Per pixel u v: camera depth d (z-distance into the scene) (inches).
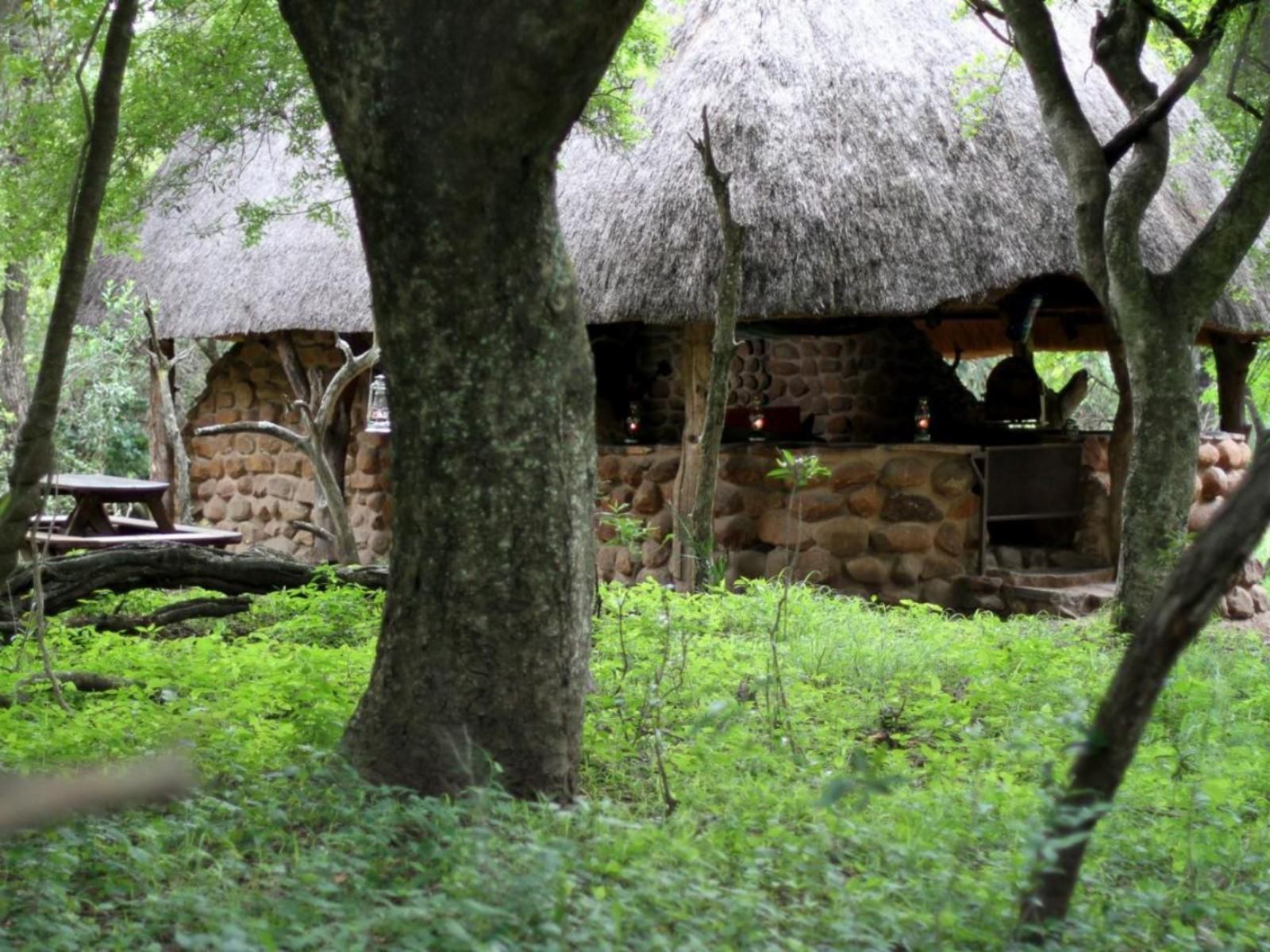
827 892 137.7
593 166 421.7
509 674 167.5
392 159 157.4
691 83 413.7
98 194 193.2
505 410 163.9
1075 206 330.3
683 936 121.3
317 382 531.5
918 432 453.4
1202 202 454.0
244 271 524.1
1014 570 420.2
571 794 171.6
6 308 636.1
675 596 338.3
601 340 514.9
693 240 384.2
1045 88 334.6
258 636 300.4
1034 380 495.5
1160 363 319.3
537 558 167.0
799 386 534.3
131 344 674.8
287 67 353.4
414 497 167.8
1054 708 239.3
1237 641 331.0
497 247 160.1
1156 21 359.3
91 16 319.0
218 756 183.5
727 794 180.4
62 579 296.2
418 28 153.3
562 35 149.9
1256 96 412.8
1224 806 179.5
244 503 582.6
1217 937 138.3
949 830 159.5
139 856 137.9
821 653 277.0
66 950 120.4
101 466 728.3
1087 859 156.8
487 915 121.9
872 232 378.0
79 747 180.9
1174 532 319.6
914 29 431.8
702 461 359.9
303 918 125.7
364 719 173.3
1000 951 125.7
